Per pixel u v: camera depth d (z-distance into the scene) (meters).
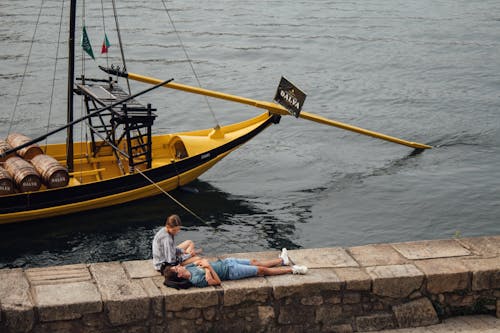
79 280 11.17
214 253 20.17
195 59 44.72
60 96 36.09
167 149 24.91
